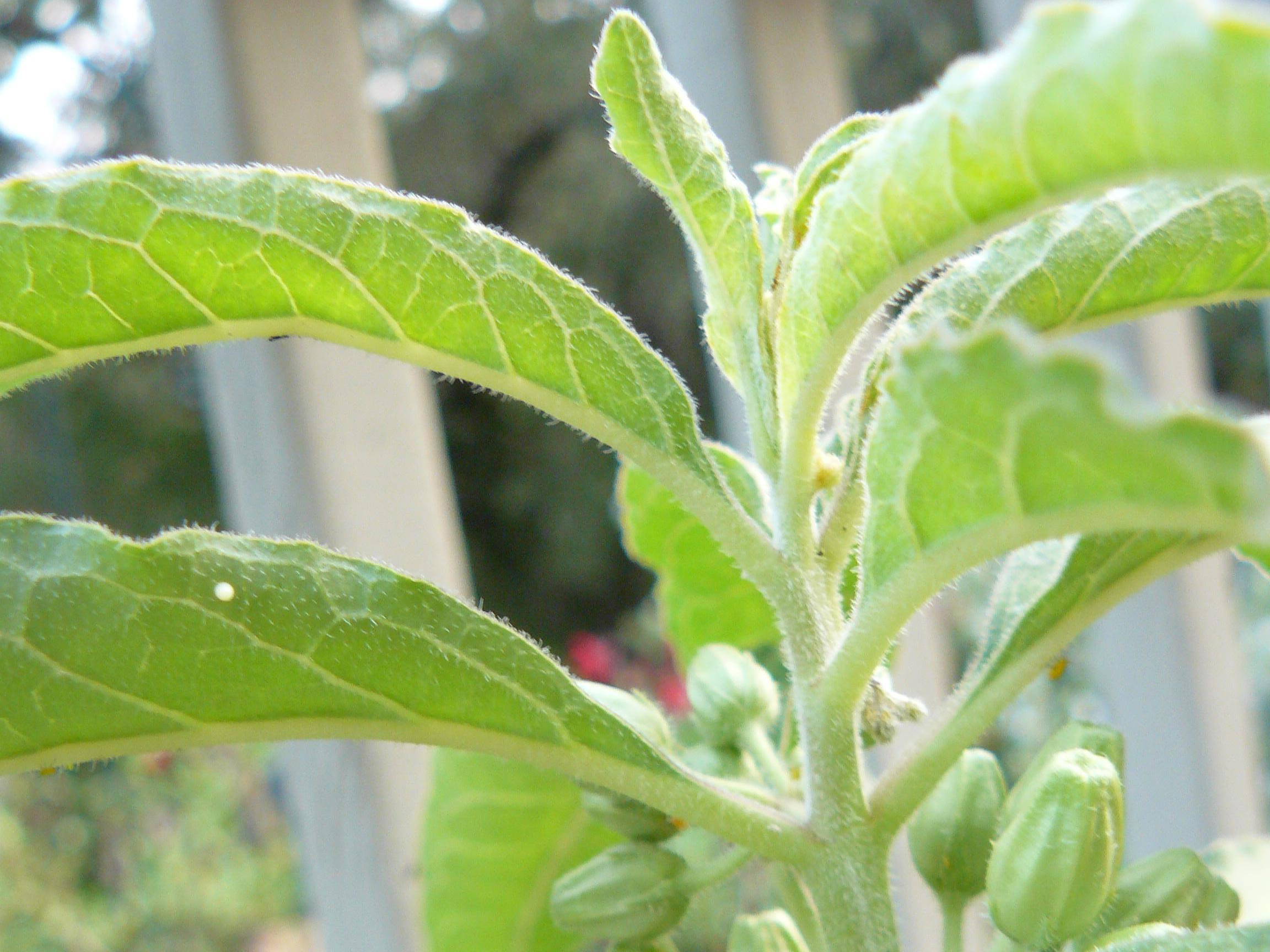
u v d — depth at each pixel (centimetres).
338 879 18
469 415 139
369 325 8
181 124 17
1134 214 9
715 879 10
